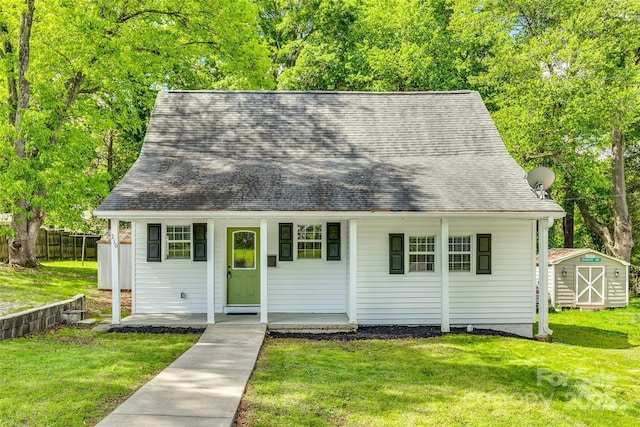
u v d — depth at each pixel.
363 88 26.47
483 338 11.80
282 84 26.17
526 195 12.66
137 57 18.00
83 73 18.34
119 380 7.55
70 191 16.41
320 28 27.64
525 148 23.92
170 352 9.70
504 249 13.45
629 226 25.89
